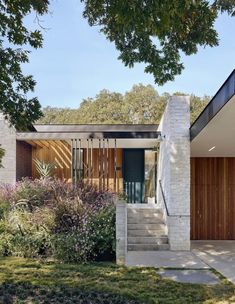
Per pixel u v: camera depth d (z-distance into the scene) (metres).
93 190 11.26
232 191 13.13
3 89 5.59
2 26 5.65
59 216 9.35
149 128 15.49
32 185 11.43
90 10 6.74
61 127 15.46
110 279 6.70
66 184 11.58
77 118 32.19
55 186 11.13
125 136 12.15
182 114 10.55
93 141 13.70
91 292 5.77
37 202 10.52
